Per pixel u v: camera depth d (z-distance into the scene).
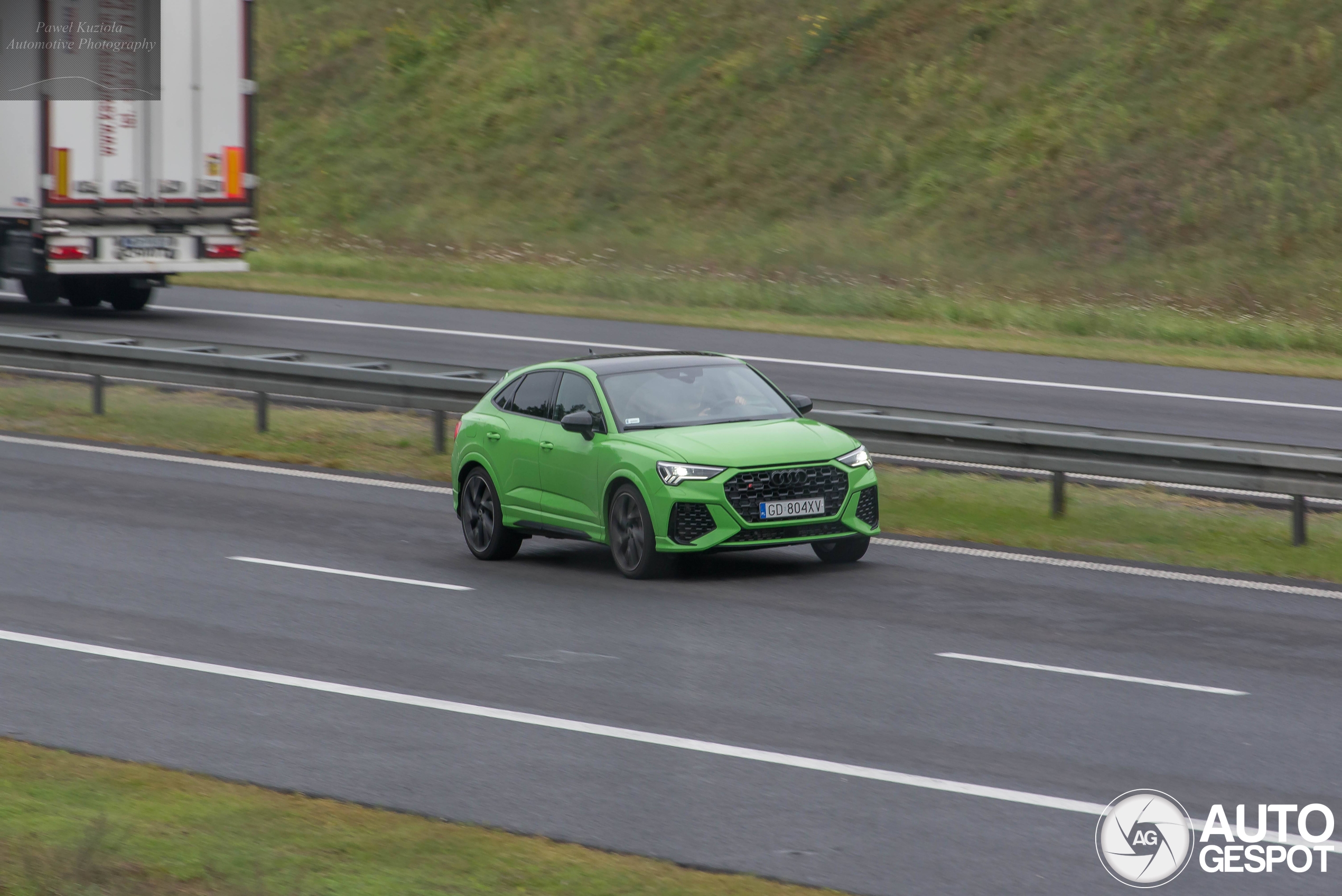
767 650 40.53
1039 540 56.22
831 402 65.50
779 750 32.16
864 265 148.00
